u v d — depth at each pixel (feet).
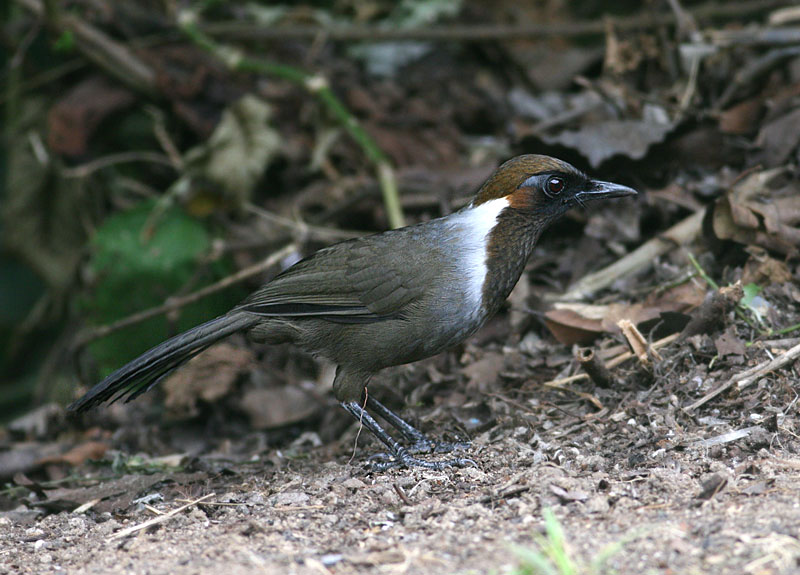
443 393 34.22
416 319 28.30
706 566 18.49
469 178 42.37
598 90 39.50
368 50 52.65
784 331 29.84
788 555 18.40
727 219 33.47
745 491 22.17
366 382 29.71
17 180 49.14
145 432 38.93
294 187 47.57
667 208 36.86
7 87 51.26
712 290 32.53
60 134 47.34
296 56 51.78
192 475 30.37
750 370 28.19
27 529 26.63
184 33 46.85
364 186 44.29
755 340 30.09
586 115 39.88
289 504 25.54
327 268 28.99
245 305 29.58
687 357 30.01
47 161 48.55
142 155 47.09
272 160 46.60
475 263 28.22
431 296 28.12
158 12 50.85
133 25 49.42
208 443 38.22
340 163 47.98
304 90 49.32
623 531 20.66
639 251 35.83
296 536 22.93
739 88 39.99
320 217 44.47
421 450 29.35
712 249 34.45
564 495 22.91
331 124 46.09
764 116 37.93
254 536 23.16
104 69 47.85
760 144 36.47
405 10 53.01
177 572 20.98
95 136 48.55
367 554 21.06
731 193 33.37
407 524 22.74
